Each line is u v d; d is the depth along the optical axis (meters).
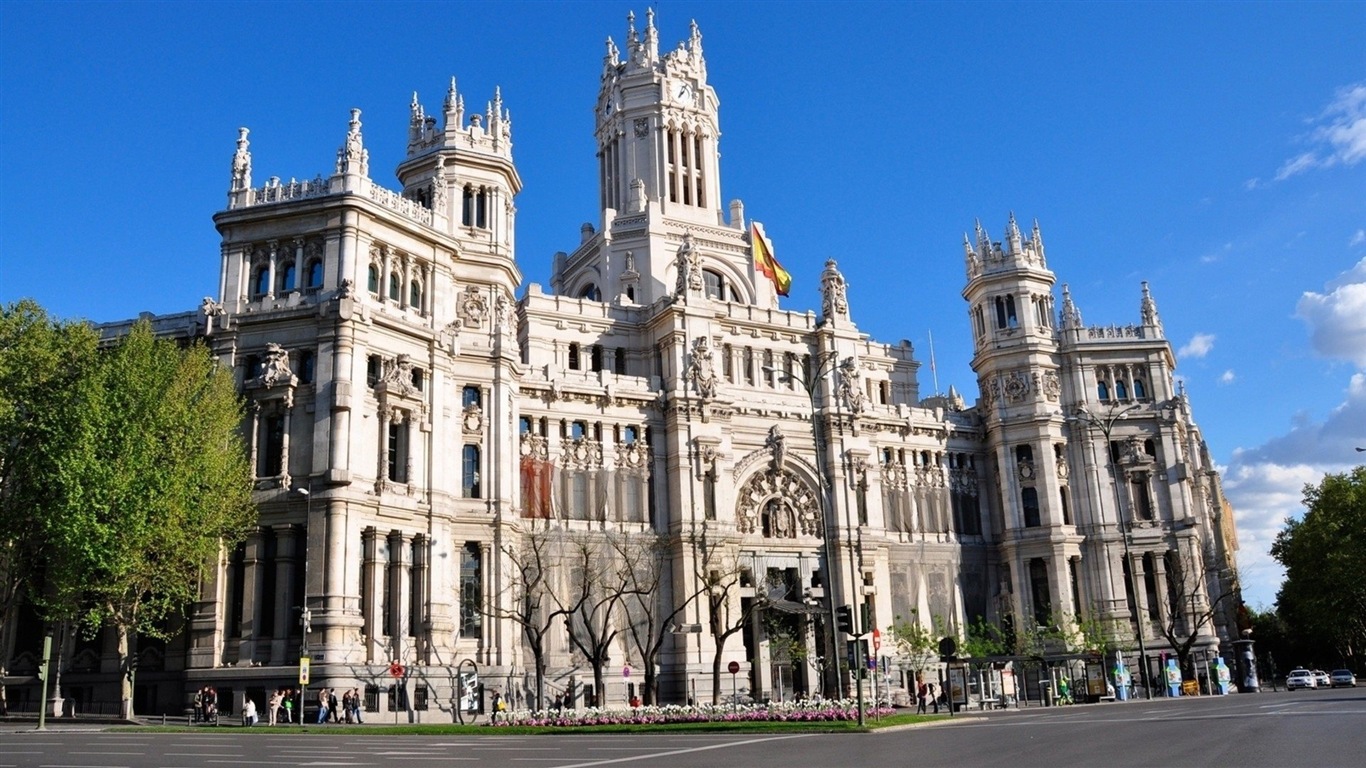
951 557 111.38
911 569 108.62
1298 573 131.12
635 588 84.56
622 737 48.78
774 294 123.88
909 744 39.72
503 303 90.75
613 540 87.88
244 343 77.31
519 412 92.56
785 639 98.25
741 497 102.81
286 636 71.00
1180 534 112.19
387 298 80.69
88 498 63.47
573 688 82.25
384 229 81.38
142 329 71.25
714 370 103.12
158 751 39.53
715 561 96.44
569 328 103.62
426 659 76.75
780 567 102.62
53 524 64.75
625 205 122.81
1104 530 111.44
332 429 73.62
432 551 79.31
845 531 105.25
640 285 113.88
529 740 47.03
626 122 125.44
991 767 29.34
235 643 71.56
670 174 124.31
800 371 110.62
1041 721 54.28
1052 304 120.31
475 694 77.69
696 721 59.91
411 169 92.75
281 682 69.31
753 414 104.56
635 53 128.88
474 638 81.94
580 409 96.50
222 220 79.75
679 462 98.25
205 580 72.00
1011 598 112.75
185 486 65.88
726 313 106.75
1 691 70.56
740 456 103.00
